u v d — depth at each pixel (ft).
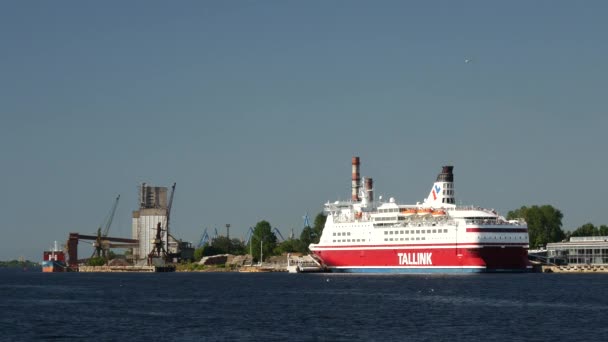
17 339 443.73
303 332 460.96
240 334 455.22
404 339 433.07
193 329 477.36
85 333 464.24
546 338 435.94
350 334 452.35
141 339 440.04
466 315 537.24
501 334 449.48
